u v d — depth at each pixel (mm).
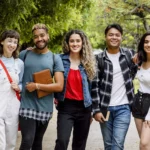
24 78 3832
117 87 3943
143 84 3879
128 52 4070
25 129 3762
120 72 3951
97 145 5812
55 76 3797
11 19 5316
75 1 6719
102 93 3959
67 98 3850
